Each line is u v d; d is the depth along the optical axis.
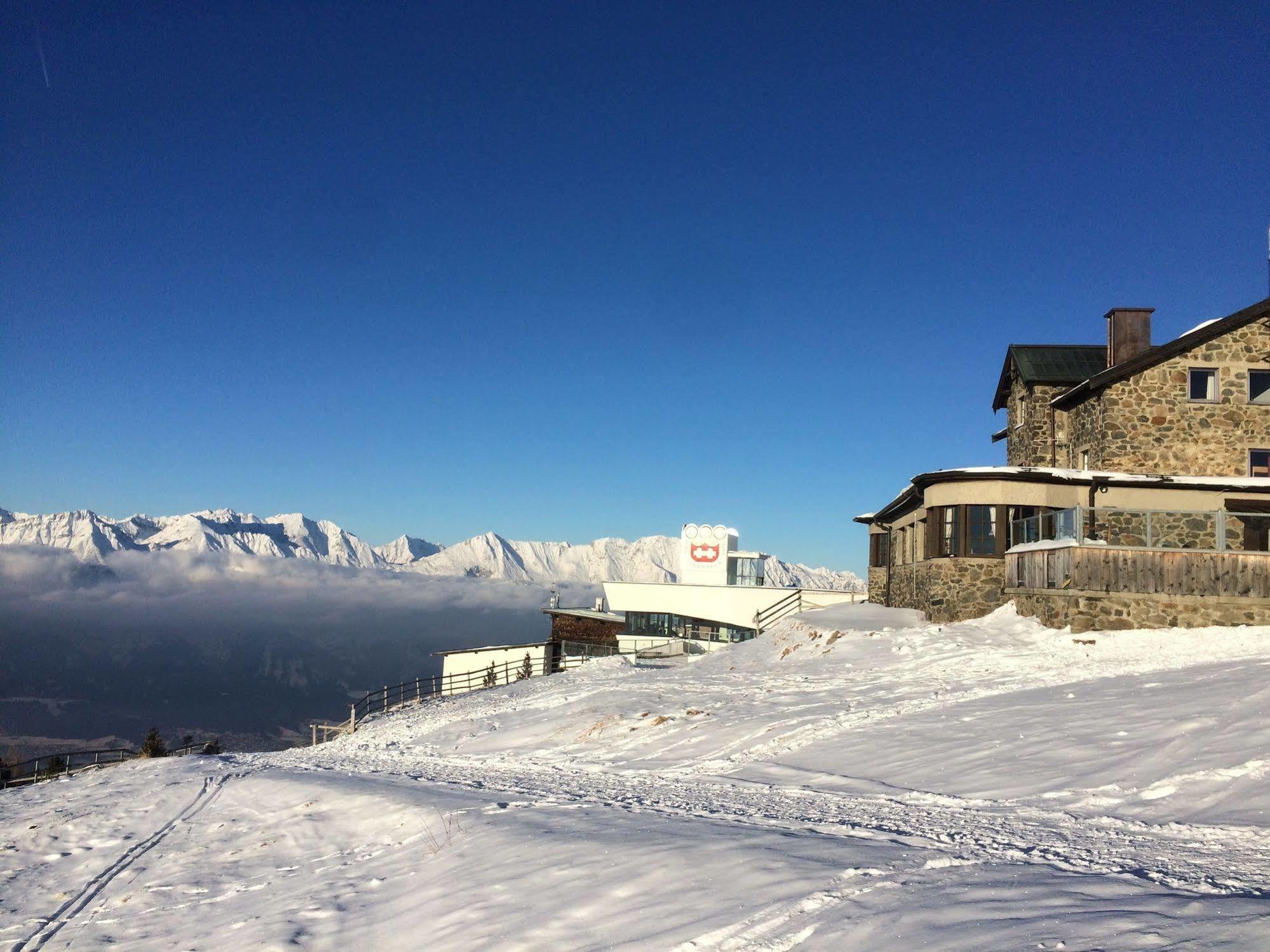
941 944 5.16
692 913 6.60
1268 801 8.05
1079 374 30.23
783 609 48.47
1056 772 10.69
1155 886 5.91
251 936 9.17
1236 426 26.52
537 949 6.67
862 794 11.40
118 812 18.42
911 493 29.70
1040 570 22.89
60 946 10.56
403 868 10.49
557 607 59.22
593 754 18.56
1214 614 20.28
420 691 42.25
